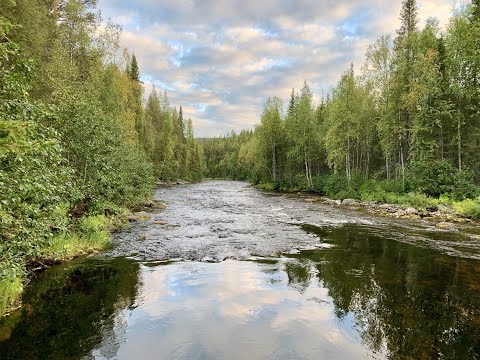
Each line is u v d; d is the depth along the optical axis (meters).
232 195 40.56
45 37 18.36
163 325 6.69
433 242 14.40
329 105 50.12
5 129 4.48
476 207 21.20
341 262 11.23
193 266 10.62
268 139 55.78
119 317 7.04
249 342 6.06
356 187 35.41
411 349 5.90
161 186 60.06
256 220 20.17
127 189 20.48
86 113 15.72
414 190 28.50
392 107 32.16
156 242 13.84
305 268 10.52
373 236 15.62
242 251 12.55
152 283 9.08
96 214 16.28
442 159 28.23
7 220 5.61
